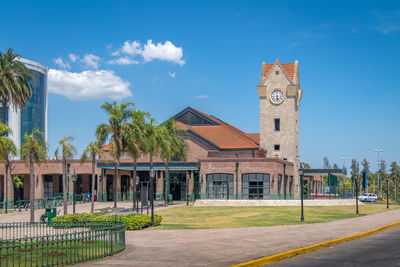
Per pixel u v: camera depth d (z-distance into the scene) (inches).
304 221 1325.0
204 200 2068.2
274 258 631.2
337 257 663.8
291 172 2613.2
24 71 2082.9
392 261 624.4
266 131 2736.2
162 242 832.9
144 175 2623.0
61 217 1213.7
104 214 1334.9
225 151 2539.4
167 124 2145.7
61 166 2431.1
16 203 2488.9
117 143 1695.4
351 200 2214.6
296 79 2819.9
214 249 719.7
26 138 1396.4
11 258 641.6
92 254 626.2
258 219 1419.8
